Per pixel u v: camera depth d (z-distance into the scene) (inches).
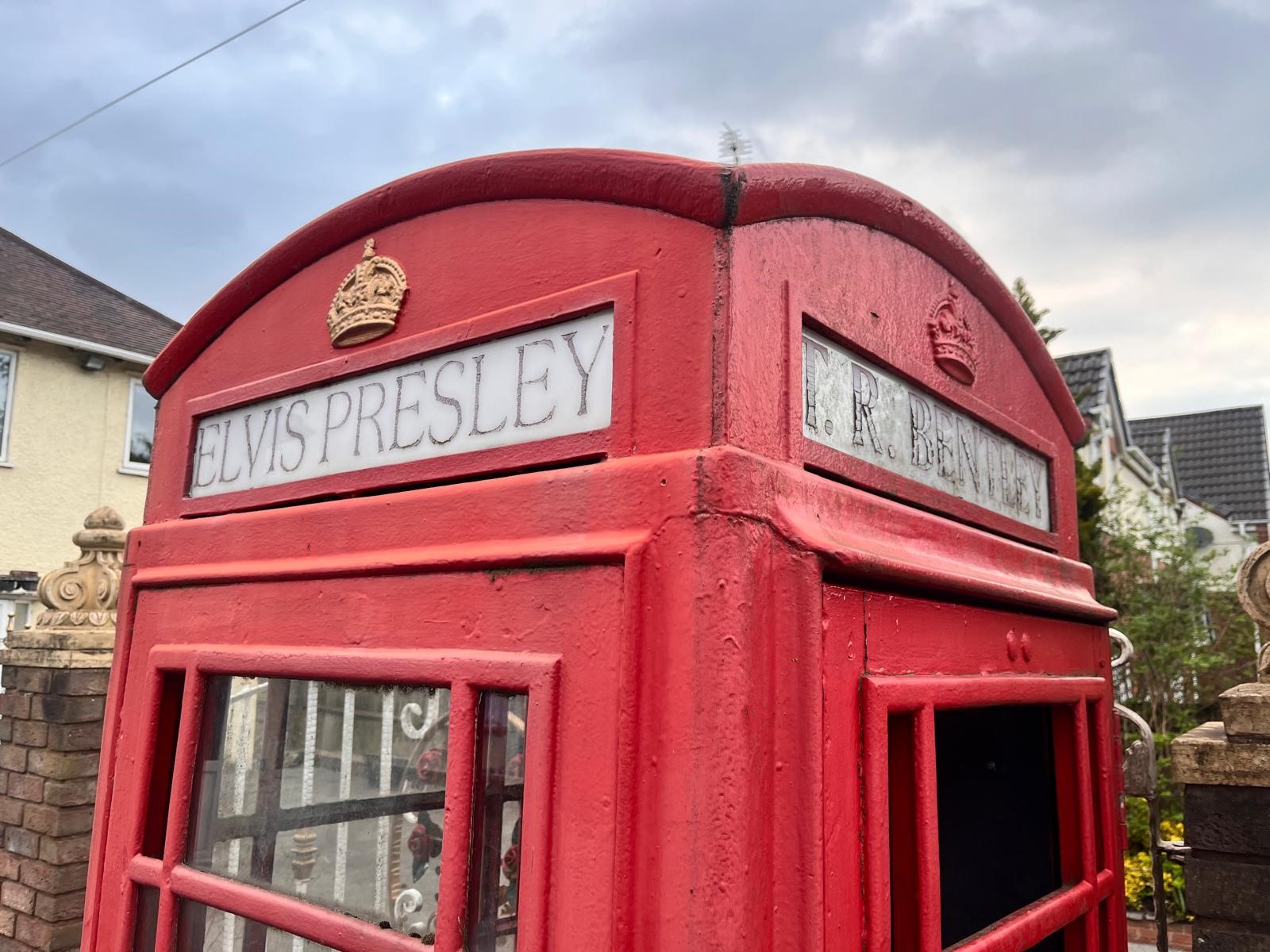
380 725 52.8
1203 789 89.0
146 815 59.1
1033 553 66.3
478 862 41.9
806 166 46.1
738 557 36.7
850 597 42.4
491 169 49.6
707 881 34.3
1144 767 87.4
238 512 60.3
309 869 54.5
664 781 36.0
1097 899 65.5
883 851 41.1
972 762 73.6
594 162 45.3
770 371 42.0
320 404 56.7
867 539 45.0
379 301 53.9
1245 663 331.0
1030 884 69.1
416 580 46.5
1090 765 68.2
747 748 35.5
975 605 54.4
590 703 38.4
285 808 56.6
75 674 135.9
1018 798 70.8
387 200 54.4
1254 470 833.5
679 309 41.2
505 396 46.9
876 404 51.3
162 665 60.2
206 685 57.9
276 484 58.1
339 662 48.1
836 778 39.7
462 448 47.9
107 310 511.8
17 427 438.9
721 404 39.0
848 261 49.8
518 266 47.9
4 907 137.3
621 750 36.9
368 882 52.1
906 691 44.6
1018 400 70.6
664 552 37.8
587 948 36.4
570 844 37.8
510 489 43.9
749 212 41.9
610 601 38.7
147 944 57.6
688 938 34.1
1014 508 68.2
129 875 58.2
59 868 130.8
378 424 52.7
